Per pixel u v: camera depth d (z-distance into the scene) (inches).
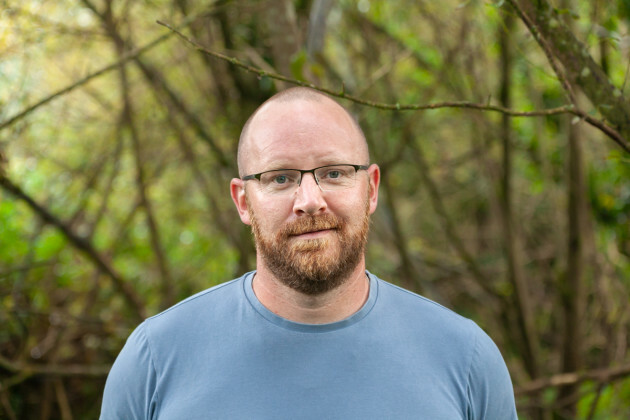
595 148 165.5
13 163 160.1
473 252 232.5
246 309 56.6
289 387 53.1
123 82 156.0
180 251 203.6
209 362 54.7
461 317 59.3
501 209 171.5
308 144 54.3
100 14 143.9
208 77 169.0
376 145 187.6
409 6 174.7
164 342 56.4
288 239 54.1
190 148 170.6
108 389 57.9
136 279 189.3
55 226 143.5
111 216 194.2
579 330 157.4
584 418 140.7
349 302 55.8
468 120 183.9
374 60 172.7
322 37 116.7
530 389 135.9
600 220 166.1
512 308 185.6
